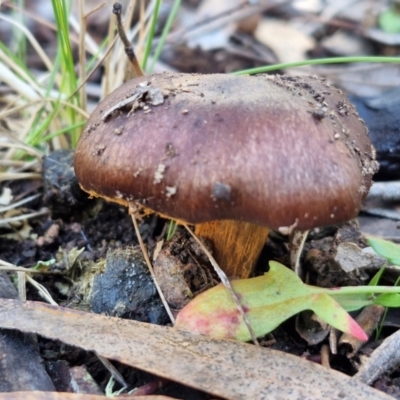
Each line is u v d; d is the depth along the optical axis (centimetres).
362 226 19
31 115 22
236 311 14
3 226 19
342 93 16
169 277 16
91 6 41
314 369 13
